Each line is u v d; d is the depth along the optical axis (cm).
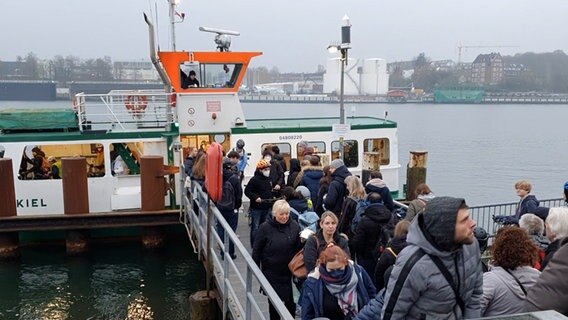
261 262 668
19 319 1117
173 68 1516
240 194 989
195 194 1088
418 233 353
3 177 1309
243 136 1534
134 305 1182
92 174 1475
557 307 371
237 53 1538
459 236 337
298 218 774
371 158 1452
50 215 1338
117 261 1381
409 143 6284
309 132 1575
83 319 1125
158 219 1377
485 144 6247
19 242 1394
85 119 1499
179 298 1213
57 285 1259
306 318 490
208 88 1552
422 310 357
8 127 1433
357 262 695
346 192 843
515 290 431
